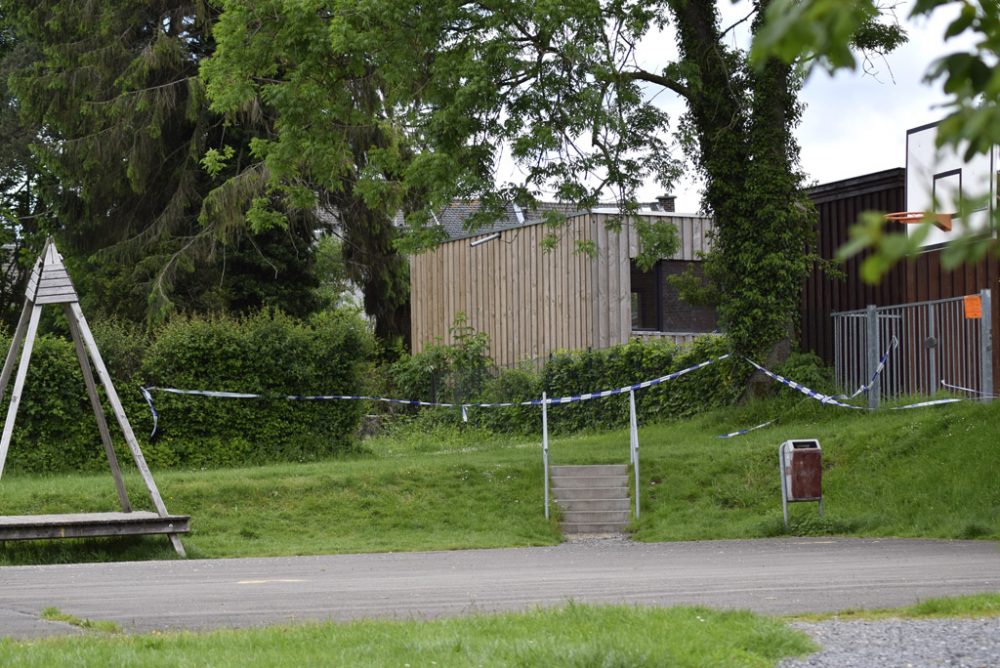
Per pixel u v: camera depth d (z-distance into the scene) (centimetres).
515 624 1334
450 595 1805
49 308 6725
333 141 4191
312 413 4488
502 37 3794
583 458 3825
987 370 3684
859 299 4522
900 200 4366
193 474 3675
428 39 3781
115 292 6334
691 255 6294
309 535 3206
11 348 2811
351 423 4566
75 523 2698
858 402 4128
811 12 330
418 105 4075
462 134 3881
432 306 7281
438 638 1224
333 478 3575
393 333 7875
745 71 4262
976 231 349
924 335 4106
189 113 6153
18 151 7462
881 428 3694
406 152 6106
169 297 6397
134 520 2772
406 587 1953
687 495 3556
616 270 6091
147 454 4197
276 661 1132
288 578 2192
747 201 4347
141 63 6203
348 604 1706
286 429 4434
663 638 1192
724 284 4531
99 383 4141
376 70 3997
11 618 1592
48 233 7138
